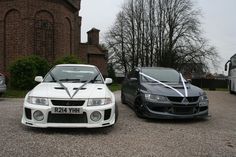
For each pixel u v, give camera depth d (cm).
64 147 577
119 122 868
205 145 618
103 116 688
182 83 991
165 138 672
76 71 862
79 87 736
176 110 873
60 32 2680
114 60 5438
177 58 4922
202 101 901
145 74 1048
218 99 1842
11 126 759
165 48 5000
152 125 834
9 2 2539
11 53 2544
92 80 818
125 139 653
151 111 882
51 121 675
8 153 529
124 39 5394
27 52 2498
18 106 1188
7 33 2555
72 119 676
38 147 571
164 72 1072
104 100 701
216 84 5600
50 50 2614
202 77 5584
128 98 1199
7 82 2223
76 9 2972
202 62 4925
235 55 2445
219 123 895
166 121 910
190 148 592
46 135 671
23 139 630
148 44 5225
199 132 751
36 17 2541
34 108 676
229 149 591
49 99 679
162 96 880
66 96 681
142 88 955
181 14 5019
